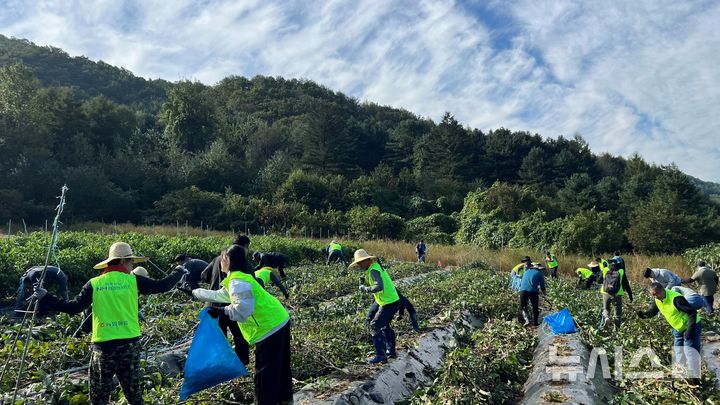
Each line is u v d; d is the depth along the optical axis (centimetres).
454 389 703
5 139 4494
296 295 1438
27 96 4822
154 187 5122
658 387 735
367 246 3484
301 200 5259
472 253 3344
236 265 553
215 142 6106
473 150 6994
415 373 836
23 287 1116
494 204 4838
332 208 5312
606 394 751
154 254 1883
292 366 773
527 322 1271
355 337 945
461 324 1216
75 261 1527
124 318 528
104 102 6281
